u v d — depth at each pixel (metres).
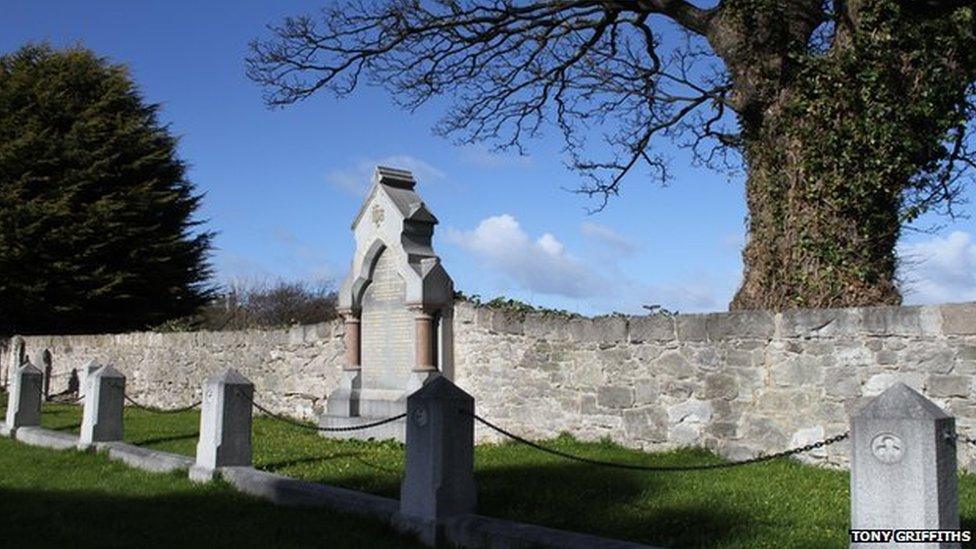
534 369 12.98
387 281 13.93
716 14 13.64
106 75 31.28
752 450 10.63
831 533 6.90
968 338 9.14
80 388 23.12
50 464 11.59
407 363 13.45
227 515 8.30
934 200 11.71
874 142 11.41
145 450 11.70
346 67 16.16
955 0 11.58
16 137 29.08
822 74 11.82
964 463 9.12
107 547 7.08
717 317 11.08
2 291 27.75
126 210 29.44
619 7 15.34
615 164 17.92
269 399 17.83
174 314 30.88
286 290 42.16
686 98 17.28
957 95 11.52
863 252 11.62
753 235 12.70
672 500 8.20
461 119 17.36
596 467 10.11
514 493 8.66
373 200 14.19
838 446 9.91
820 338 10.19
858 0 11.84
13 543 7.18
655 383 11.62
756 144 12.86
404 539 7.35
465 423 7.47
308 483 9.03
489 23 15.79
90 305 28.92
